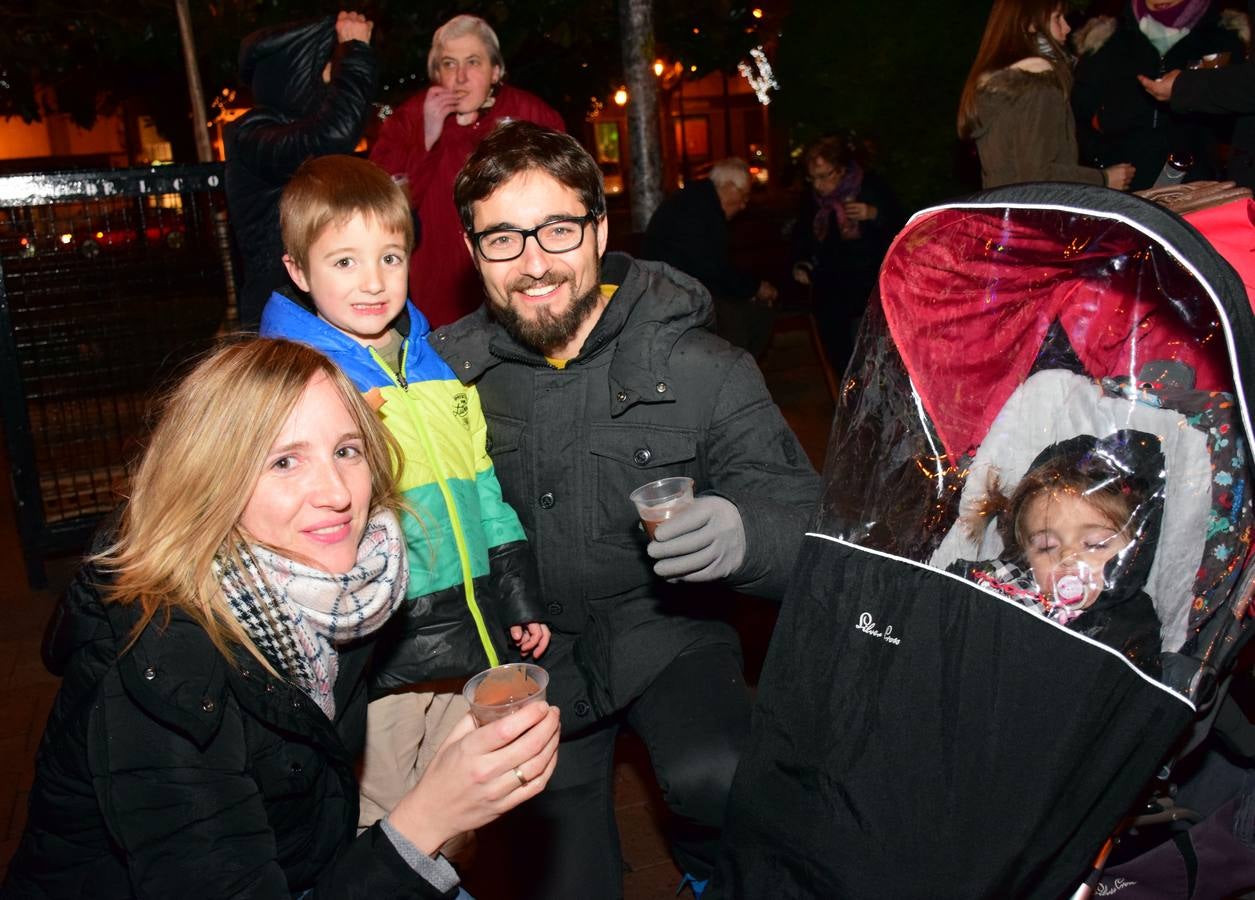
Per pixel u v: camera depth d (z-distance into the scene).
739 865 2.08
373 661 2.61
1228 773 2.44
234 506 1.75
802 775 2.01
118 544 1.82
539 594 2.73
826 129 6.06
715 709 2.49
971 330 2.29
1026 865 1.83
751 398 2.62
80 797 1.80
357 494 1.89
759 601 4.81
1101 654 1.85
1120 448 2.08
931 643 1.96
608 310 2.62
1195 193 2.17
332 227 2.66
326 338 2.66
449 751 1.72
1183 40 4.48
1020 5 4.67
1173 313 2.17
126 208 5.41
